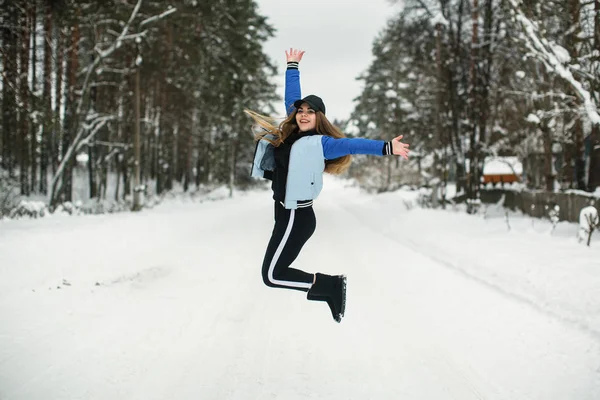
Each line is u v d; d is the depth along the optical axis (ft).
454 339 14.51
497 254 26.76
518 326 15.64
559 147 64.39
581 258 23.56
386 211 66.03
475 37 57.36
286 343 13.92
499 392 11.00
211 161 137.49
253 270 24.26
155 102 93.40
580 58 28.12
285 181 10.36
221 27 97.45
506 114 64.08
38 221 35.88
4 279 18.47
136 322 15.15
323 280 10.69
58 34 59.93
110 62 70.85
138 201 60.85
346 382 11.37
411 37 65.82
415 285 21.72
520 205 52.65
